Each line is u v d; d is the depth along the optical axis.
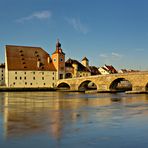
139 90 104.94
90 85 164.38
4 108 45.62
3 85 160.25
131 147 18.22
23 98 77.19
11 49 158.88
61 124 27.42
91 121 29.78
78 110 42.44
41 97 83.25
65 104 54.81
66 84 157.00
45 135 21.66
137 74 105.56
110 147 18.19
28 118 32.09
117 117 33.44
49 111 40.81
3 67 168.25
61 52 164.12
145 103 57.16
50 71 159.00
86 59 196.75
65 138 20.64
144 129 24.62
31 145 18.55
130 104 54.62
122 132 23.16
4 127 25.30
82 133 22.59
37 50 166.38
